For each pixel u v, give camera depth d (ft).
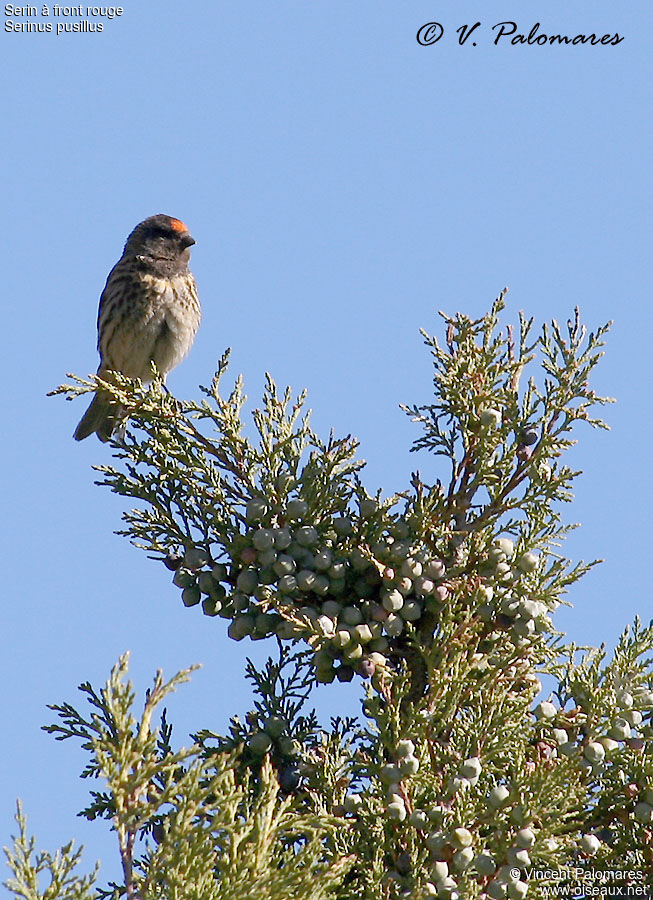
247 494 27.99
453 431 27.22
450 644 24.16
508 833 21.65
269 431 28.02
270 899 19.20
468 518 26.45
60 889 18.93
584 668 25.43
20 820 19.03
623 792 24.06
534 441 26.63
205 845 19.63
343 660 25.36
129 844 19.49
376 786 23.00
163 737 25.57
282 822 20.57
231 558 26.96
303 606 25.86
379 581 25.70
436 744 23.04
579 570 25.55
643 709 24.89
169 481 28.19
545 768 22.18
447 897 21.12
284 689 26.35
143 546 27.48
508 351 27.25
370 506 25.90
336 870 20.04
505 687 24.93
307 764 24.71
